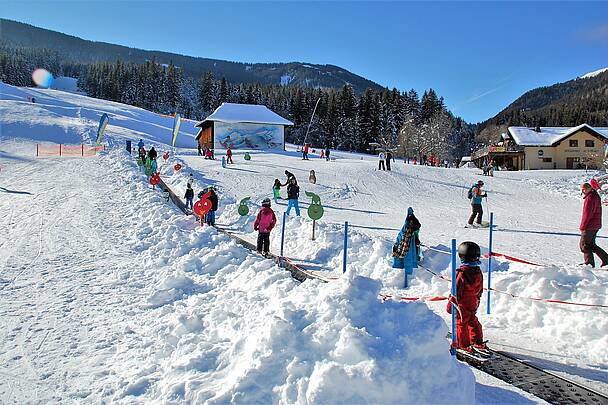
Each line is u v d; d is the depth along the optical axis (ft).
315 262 34.58
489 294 24.14
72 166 98.07
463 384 14.20
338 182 94.02
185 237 41.98
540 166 206.18
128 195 67.41
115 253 40.01
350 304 15.60
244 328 19.71
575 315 21.03
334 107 343.67
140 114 293.23
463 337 19.40
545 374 17.42
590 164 188.65
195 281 31.24
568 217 67.41
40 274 33.17
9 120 161.27
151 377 17.48
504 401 15.38
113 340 21.68
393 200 81.00
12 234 46.60
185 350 19.15
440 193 90.68
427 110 377.09
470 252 19.49
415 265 28.94
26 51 633.20
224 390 14.40
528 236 48.96
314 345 14.76
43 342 21.39
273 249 39.29
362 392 12.97
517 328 22.07
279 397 13.82
